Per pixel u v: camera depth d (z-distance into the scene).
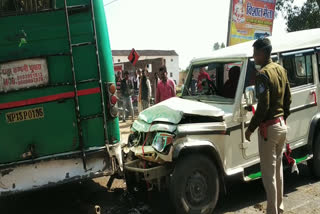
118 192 5.61
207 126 4.32
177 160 4.20
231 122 4.54
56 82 4.21
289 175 5.95
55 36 4.15
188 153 4.29
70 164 4.34
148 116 4.87
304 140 5.34
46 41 4.13
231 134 4.54
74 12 4.20
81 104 4.32
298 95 5.24
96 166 4.43
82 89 4.31
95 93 4.36
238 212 4.57
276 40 5.38
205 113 4.34
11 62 4.07
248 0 10.02
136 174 4.76
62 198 5.59
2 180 4.16
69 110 4.29
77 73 4.28
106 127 4.44
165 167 4.24
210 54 5.53
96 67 4.33
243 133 4.62
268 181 3.96
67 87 4.25
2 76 4.06
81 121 4.34
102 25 4.35
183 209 4.13
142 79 12.09
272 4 10.67
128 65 22.81
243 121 4.62
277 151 4.05
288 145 5.02
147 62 21.62
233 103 4.64
